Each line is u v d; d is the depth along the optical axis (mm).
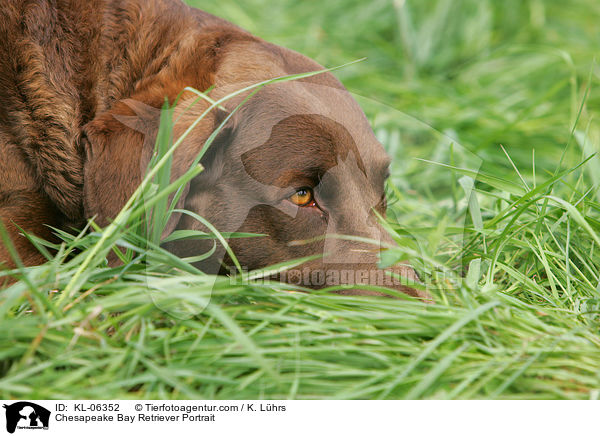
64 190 4293
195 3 9398
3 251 4055
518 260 4832
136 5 4582
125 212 3590
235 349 3246
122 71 4426
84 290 3648
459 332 3514
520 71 8648
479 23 9594
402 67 9008
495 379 3332
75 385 3078
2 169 4324
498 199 5164
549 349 3455
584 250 4684
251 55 4422
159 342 3301
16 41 4430
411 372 3256
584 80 8094
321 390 3166
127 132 3973
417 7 9938
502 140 7027
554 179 4500
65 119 4355
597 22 9719
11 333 3162
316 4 10328
